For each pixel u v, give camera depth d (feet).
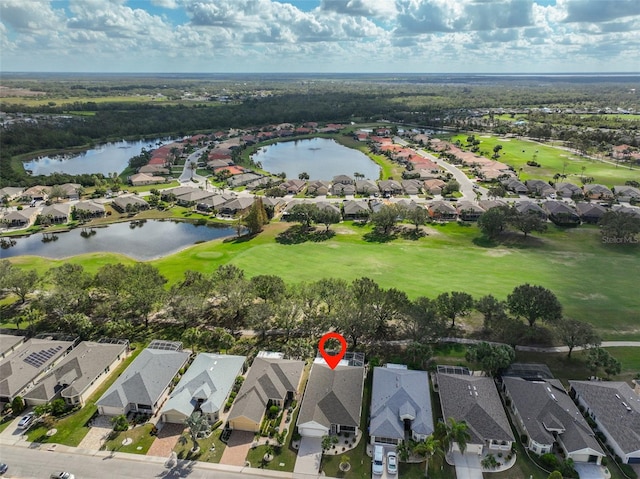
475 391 232.12
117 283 334.03
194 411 229.04
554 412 218.38
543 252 447.83
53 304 309.83
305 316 309.01
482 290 362.33
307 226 538.47
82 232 535.19
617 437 209.05
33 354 268.62
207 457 205.36
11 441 214.48
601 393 232.12
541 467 200.95
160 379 247.70
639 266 410.52
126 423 220.84
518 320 301.02
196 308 309.83
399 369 256.73
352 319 280.31
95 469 197.98
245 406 224.53
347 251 457.68
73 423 226.58
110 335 301.02
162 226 557.33
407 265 418.31
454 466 201.36
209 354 270.46
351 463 203.21
